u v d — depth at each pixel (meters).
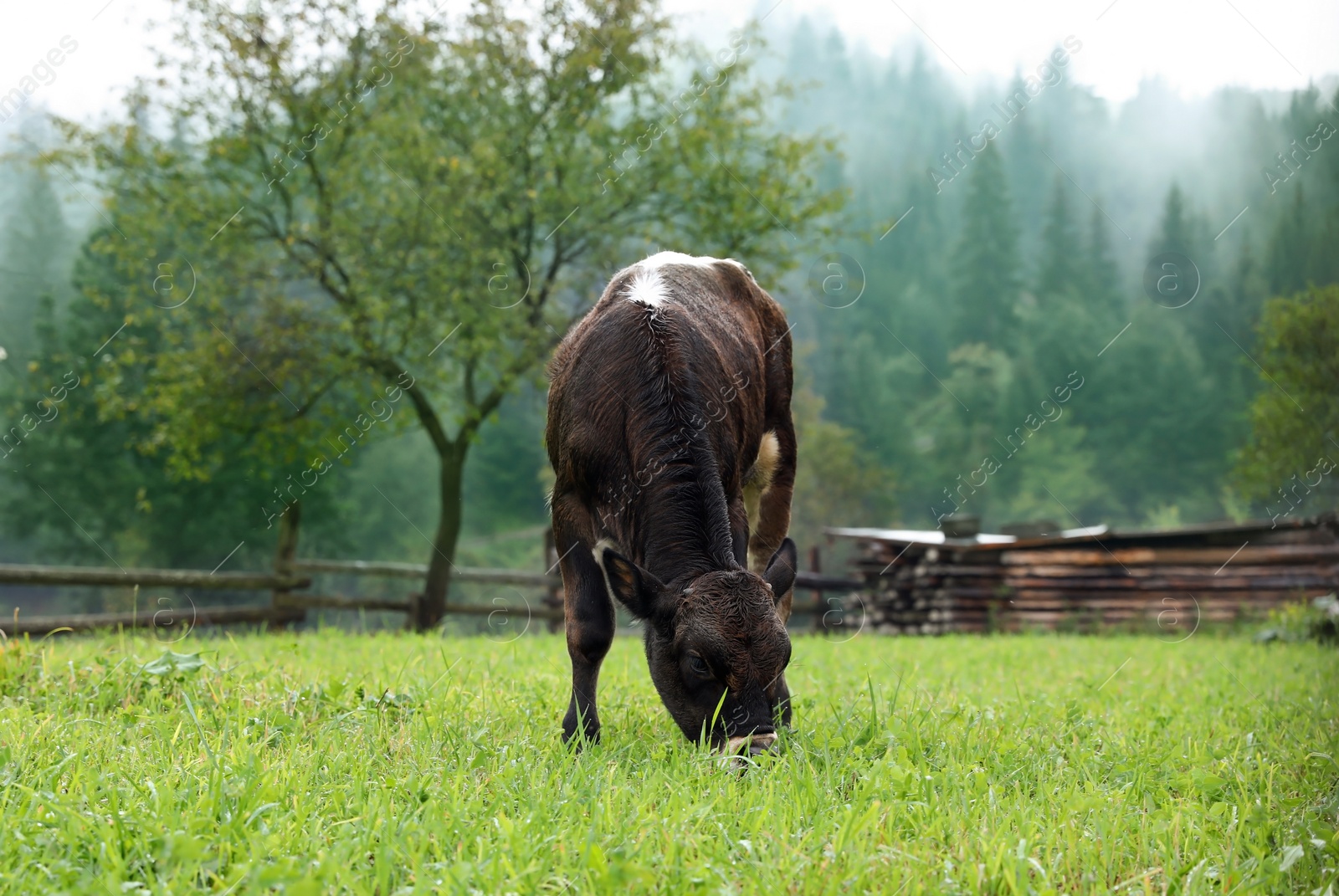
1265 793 3.72
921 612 16.42
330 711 4.54
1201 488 57.06
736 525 5.03
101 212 14.45
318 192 14.12
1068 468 56.47
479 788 3.32
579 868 2.66
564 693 5.66
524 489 51.94
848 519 40.59
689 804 3.23
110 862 2.59
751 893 2.56
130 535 33.00
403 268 13.82
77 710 4.57
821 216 14.76
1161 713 5.66
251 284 14.33
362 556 44.06
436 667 6.45
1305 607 13.45
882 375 62.03
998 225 73.19
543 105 14.33
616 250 14.84
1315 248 52.34
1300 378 20.94
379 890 2.55
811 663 8.11
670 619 4.20
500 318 13.70
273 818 2.92
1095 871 2.89
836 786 3.59
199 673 5.10
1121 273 74.25
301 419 14.02
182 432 14.25
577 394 4.93
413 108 13.79
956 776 3.63
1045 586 15.77
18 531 33.34
